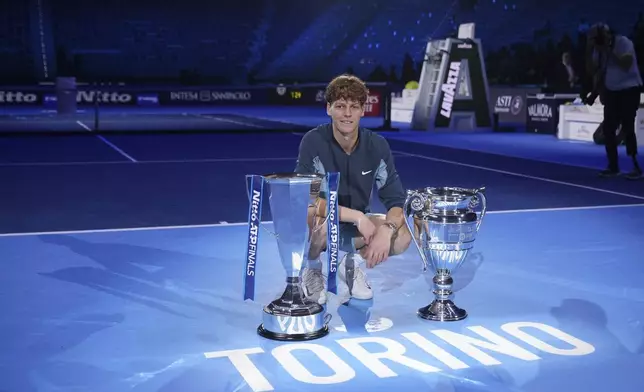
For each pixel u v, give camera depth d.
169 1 41.38
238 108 32.53
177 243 5.94
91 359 3.48
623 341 3.74
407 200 4.12
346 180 4.37
